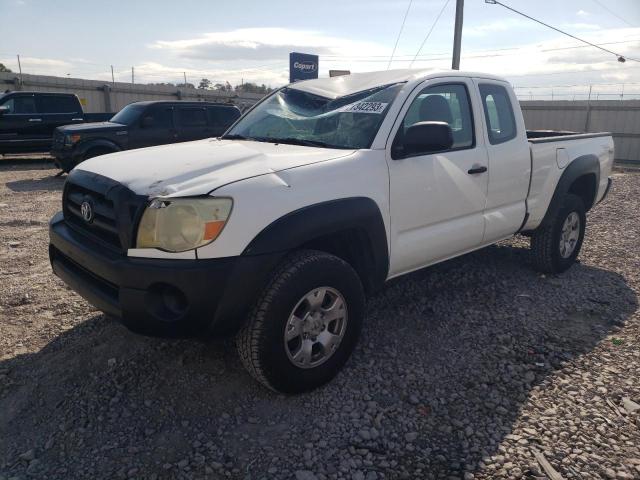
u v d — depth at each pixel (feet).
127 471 8.36
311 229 9.70
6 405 9.99
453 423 9.61
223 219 8.96
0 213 26.45
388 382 10.92
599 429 9.43
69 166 37.60
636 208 29.68
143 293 8.94
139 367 11.20
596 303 15.14
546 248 16.76
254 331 9.41
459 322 13.75
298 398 10.29
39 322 13.33
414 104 12.35
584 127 75.41
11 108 47.24
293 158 10.53
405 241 11.96
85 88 81.10
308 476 8.27
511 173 14.57
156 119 40.14
